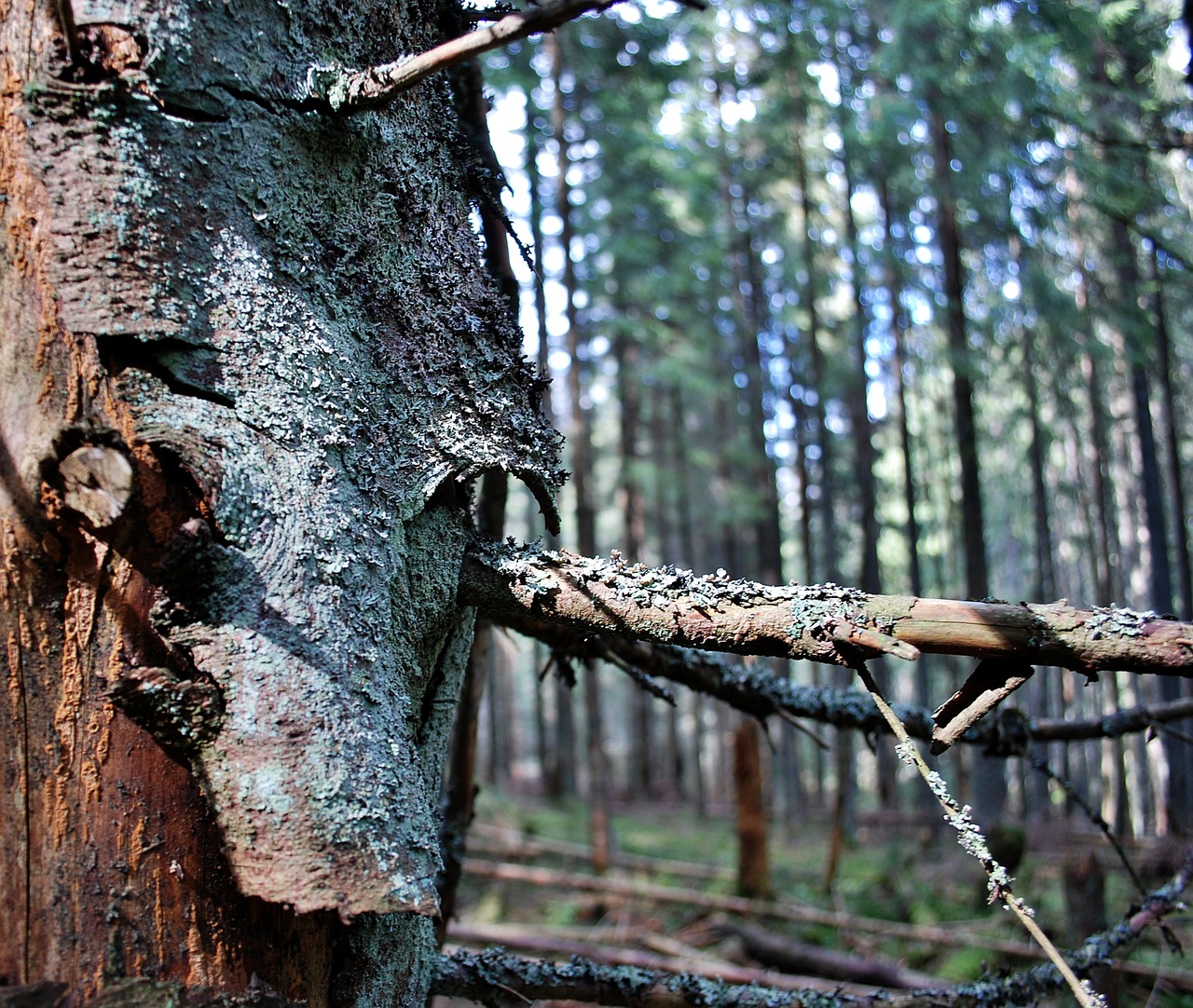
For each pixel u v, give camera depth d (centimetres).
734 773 750
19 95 120
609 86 1051
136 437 118
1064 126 779
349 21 139
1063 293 965
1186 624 125
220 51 125
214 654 115
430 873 116
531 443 149
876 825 1218
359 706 120
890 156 973
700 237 1305
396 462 137
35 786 119
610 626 139
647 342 1327
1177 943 218
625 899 723
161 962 119
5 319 120
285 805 111
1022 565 1897
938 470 1828
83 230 118
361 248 138
